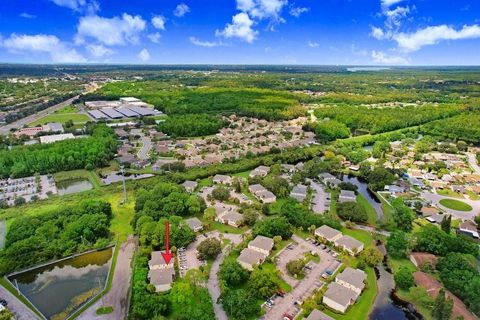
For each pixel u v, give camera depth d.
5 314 125.12
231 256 168.00
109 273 154.50
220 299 136.38
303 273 154.62
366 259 162.12
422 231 180.38
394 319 131.25
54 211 197.25
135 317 128.00
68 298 140.38
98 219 185.88
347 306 134.75
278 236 177.25
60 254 166.75
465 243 167.88
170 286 143.12
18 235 172.88
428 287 142.75
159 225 175.25
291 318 128.62
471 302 133.12
